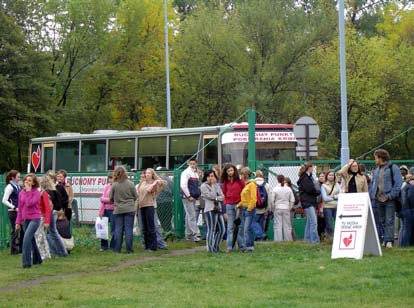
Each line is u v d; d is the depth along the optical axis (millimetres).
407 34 54375
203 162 25938
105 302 11367
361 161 22438
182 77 49156
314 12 47031
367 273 13414
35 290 12789
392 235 17562
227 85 48000
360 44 48812
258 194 20125
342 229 16078
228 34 46906
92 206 25688
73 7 47656
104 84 49781
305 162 20891
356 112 48125
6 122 44625
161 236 19578
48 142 32656
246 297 11492
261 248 18453
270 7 46250
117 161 29391
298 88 47188
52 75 47469
